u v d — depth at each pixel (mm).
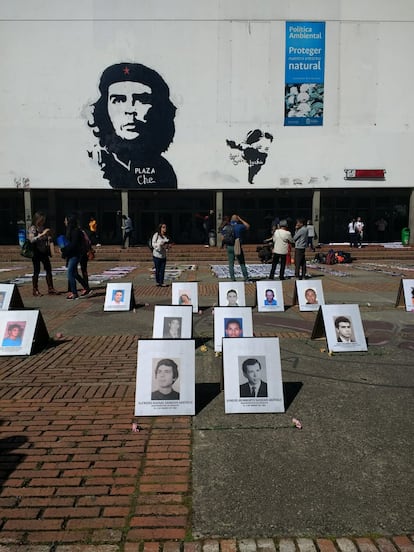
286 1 25094
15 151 25594
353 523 2881
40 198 30156
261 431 4129
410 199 26828
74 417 4430
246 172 26016
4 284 8773
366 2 25250
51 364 6090
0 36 24984
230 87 25578
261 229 30625
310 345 6988
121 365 6039
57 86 25375
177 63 25422
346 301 10914
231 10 25125
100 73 25375
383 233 30781
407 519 2922
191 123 25750
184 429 4168
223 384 4957
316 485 3293
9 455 3699
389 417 4414
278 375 4598
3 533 2791
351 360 6230
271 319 8852
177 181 26031
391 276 16172
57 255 24391
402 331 7871
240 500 3113
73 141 25688
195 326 8227
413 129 26078
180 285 9438
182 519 2922
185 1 25031
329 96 25750
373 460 3633
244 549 2658
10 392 5082
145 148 25797
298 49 25406
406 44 25562
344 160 26062
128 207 29141
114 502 3090
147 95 25547
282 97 25719
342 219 30812
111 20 25094
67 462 3594
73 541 2727
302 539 2738
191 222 30469
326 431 4125
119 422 4312
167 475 3414
